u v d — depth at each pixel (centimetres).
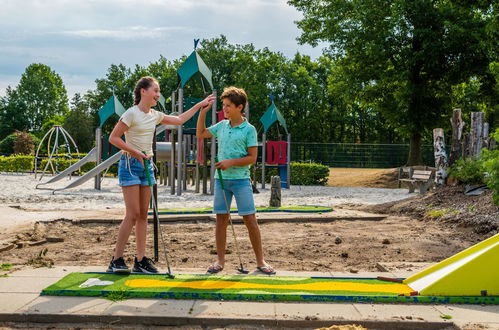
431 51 2712
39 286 477
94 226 939
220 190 557
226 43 5628
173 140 1814
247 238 819
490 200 1030
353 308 424
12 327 388
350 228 945
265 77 5294
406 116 3047
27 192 1827
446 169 1341
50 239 795
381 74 2992
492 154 1034
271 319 391
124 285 471
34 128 9056
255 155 547
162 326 392
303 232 893
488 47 2548
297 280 504
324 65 6034
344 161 3975
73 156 3441
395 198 1791
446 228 950
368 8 2875
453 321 392
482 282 454
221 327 390
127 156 516
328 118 5984
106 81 6444
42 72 9338
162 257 670
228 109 543
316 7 3206
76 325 393
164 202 1484
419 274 506
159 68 6225
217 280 497
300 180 2697
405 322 389
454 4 2439
